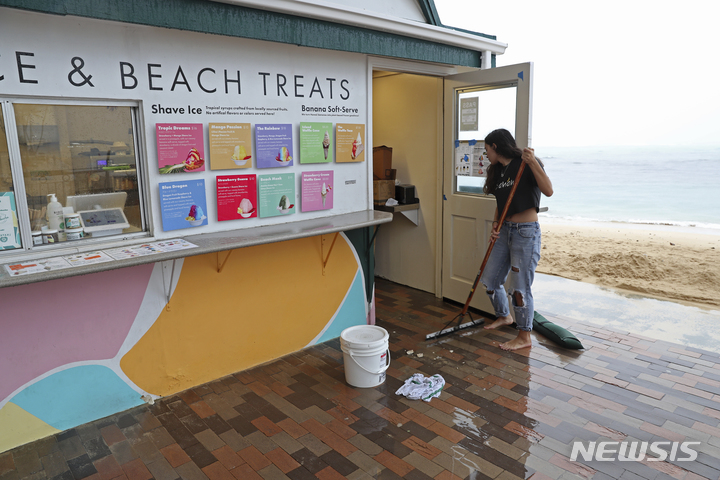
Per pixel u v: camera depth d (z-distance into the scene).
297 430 2.54
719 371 3.16
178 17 2.40
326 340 3.74
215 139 2.83
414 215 4.93
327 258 3.58
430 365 3.32
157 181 2.67
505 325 4.07
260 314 3.28
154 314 2.77
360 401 2.84
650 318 4.20
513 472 2.17
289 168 3.25
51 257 2.29
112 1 2.17
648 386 2.97
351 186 3.67
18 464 2.27
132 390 2.76
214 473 2.20
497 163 3.61
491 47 4.39
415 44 3.73
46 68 2.20
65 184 2.40
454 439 2.44
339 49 3.18
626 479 2.11
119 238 2.60
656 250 6.76
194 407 2.78
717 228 9.41
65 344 2.47
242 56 2.89
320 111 3.36
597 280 5.46
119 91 2.45
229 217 2.98
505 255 3.67
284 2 2.74
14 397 2.36
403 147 4.97
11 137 2.19
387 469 2.21
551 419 2.62
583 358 3.39
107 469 2.23
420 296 4.88
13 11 2.07
